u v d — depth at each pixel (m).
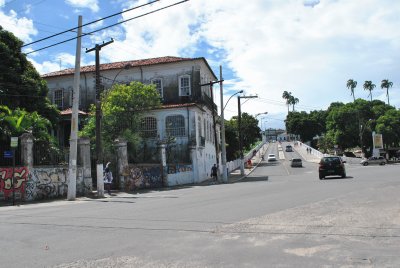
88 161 26.20
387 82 126.12
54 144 27.11
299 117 153.12
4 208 18.31
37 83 31.36
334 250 7.30
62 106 46.78
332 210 11.97
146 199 20.02
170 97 44.53
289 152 106.62
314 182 25.59
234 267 6.39
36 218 12.96
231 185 29.89
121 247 8.02
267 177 41.97
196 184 37.47
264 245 7.85
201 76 45.12
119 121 34.72
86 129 34.56
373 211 11.50
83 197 23.98
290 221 10.36
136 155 35.34
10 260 7.25
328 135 100.50
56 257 7.38
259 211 12.43
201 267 6.45
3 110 27.00
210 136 50.00
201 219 11.27
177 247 7.89
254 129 81.00
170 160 39.44
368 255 6.90
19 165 23.38
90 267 6.63
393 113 91.31
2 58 29.42
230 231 9.34
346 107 95.50
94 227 10.53
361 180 25.05
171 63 44.56
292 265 6.41
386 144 90.94
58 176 24.53
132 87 35.88
